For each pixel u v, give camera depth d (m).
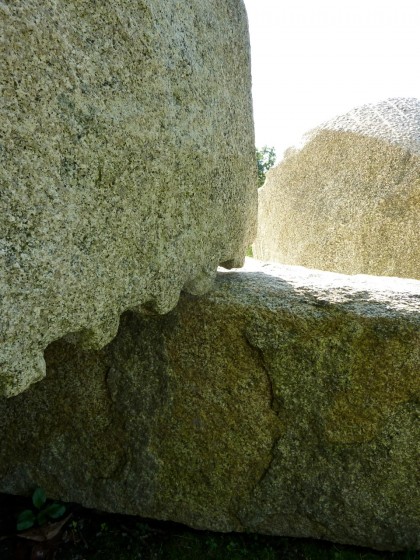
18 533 1.34
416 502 1.25
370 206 2.34
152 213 0.92
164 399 1.31
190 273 1.09
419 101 2.62
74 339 0.89
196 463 1.34
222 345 1.25
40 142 0.68
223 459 1.32
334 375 1.21
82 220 0.76
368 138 2.41
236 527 1.37
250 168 1.37
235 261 1.39
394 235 2.26
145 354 1.30
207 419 1.30
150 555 1.35
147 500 1.38
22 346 0.71
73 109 0.72
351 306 1.22
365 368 1.19
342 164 2.54
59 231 0.73
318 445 1.26
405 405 1.20
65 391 1.37
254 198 1.44
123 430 1.36
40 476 1.42
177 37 0.95
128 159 0.83
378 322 1.18
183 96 0.96
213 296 1.27
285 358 1.22
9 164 0.64
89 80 0.74
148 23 0.85
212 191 1.12
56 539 1.34
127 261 0.88
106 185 0.80
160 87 0.89
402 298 1.26
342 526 1.30
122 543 1.38
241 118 1.28
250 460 1.31
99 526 1.42
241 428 1.29
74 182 0.74
